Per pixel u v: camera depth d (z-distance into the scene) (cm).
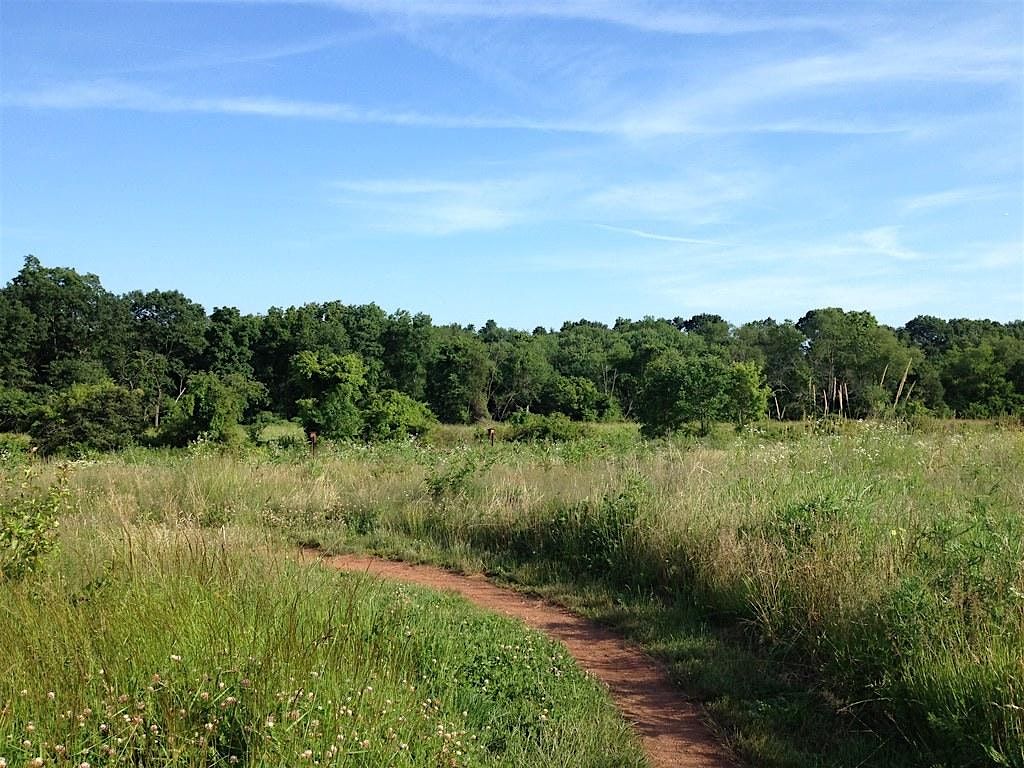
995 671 503
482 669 612
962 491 980
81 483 1480
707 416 3959
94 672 438
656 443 2288
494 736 510
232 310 7962
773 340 5506
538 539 1123
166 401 5303
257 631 513
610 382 8225
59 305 7206
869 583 654
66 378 6562
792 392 3077
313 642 513
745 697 627
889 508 834
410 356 7819
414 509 1306
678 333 10106
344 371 3672
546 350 9169
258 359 7806
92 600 554
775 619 716
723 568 822
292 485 1491
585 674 664
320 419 3588
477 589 989
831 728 573
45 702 405
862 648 608
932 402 2277
